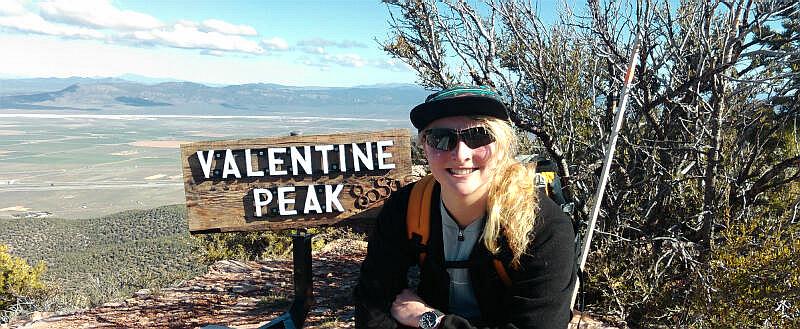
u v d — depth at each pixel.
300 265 3.31
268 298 5.44
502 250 1.74
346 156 3.47
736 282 3.42
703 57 4.33
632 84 4.43
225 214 3.49
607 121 4.75
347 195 3.47
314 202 3.46
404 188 2.00
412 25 4.96
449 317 1.82
